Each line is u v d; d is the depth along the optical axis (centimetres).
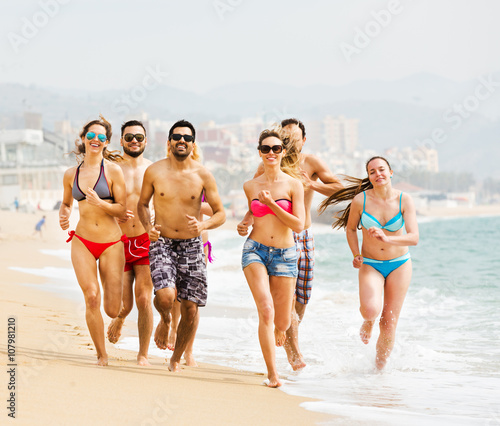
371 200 1397
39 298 2305
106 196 1249
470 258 4897
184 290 1249
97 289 1231
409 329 1883
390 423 902
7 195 18762
